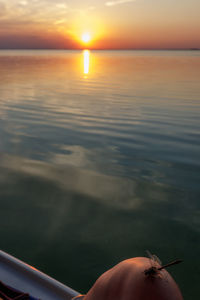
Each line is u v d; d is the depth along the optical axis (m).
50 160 8.12
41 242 4.44
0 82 30.09
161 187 6.42
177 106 16.67
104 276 0.89
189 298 3.39
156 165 7.77
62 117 13.89
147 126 12.09
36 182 6.64
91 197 5.94
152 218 5.16
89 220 5.07
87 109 16.08
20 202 5.70
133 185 6.54
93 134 10.91
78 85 28.53
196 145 9.42
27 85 27.86
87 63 80.19
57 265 3.95
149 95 21.33
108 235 4.63
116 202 5.73
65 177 6.95
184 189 6.32
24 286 2.18
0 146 9.35
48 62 83.81
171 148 9.18
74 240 4.50
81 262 4.00
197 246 4.36
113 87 26.80
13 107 16.52
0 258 2.46
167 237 4.59
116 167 7.64
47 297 2.08
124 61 92.56
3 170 7.34
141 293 0.77
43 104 17.64
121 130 11.48
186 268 3.89
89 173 7.23
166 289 0.77
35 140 10.07
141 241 4.48
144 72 45.09
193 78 34.34
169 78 34.78
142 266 0.83
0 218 5.12
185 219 5.11
